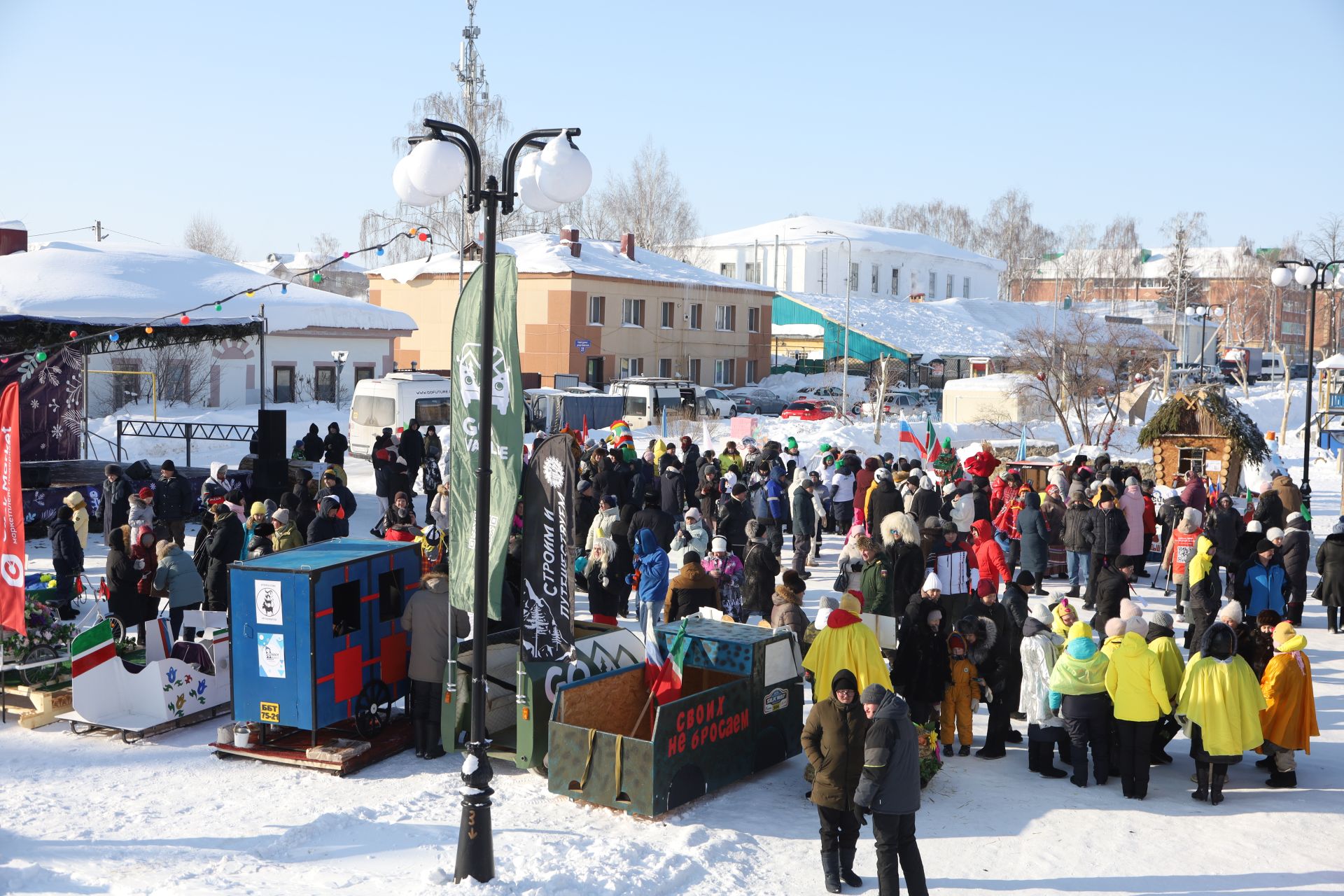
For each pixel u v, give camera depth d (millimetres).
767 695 9867
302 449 28359
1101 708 9641
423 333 58000
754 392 58594
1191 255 138250
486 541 7656
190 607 12797
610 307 57000
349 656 9930
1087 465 22062
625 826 8539
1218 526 16328
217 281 27000
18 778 9414
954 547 13086
